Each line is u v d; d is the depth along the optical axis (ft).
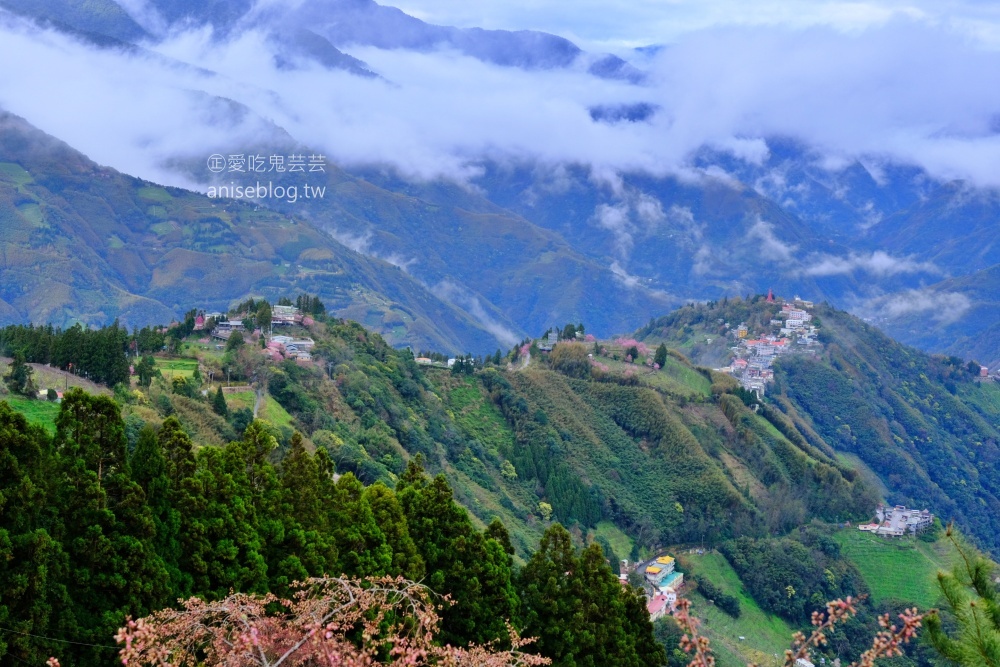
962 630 95.66
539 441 647.15
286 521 205.98
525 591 229.04
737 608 506.48
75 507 170.09
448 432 592.60
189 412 376.48
